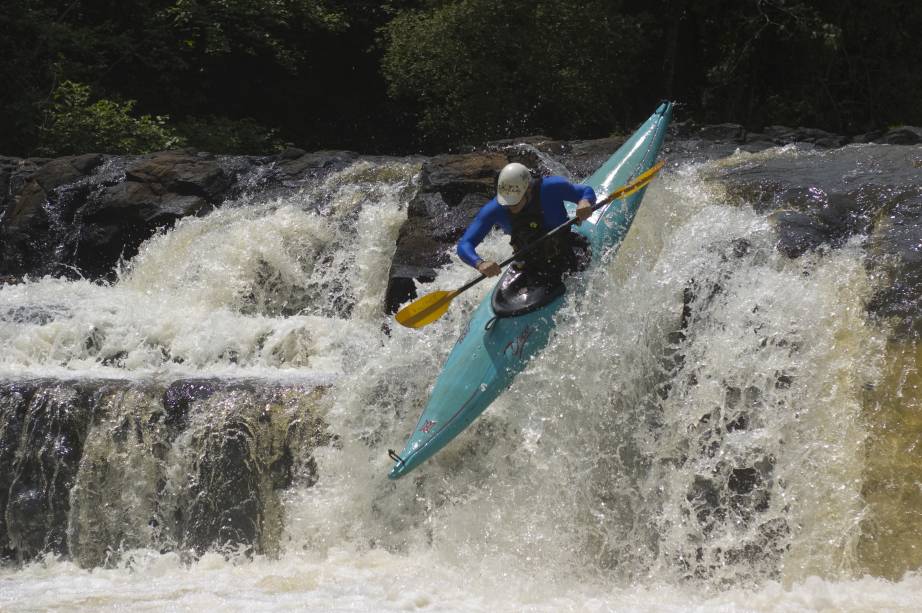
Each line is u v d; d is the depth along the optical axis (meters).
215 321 18.70
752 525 13.09
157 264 22.83
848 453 13.18
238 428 13.89
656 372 14.05
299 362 17.73
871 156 18.75
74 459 14.18
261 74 46.28
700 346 14.18
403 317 14.41
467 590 12.16
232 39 43.53
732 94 41.34
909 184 16.42
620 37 37.00
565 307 14.23
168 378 15.34
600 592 12.34
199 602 11.71
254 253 21.59
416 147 45.66
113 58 42.34
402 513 13.70
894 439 13.18
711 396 13.77
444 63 37.03
